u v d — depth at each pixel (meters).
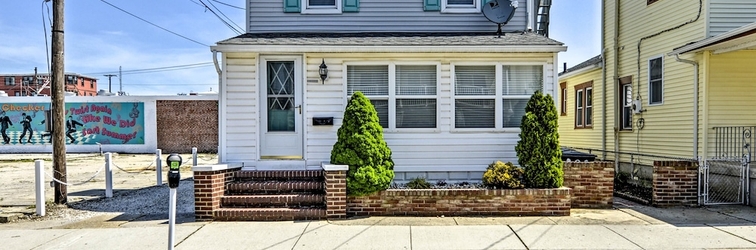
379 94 8.41
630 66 12.02
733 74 9.48
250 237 6.20
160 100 24.16
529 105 7.75
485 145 8.46
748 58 9.52
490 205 7.41
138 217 7.47
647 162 11.27
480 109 8.51
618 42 12.52
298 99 8.38
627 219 7.10
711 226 6.61
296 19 9.52
